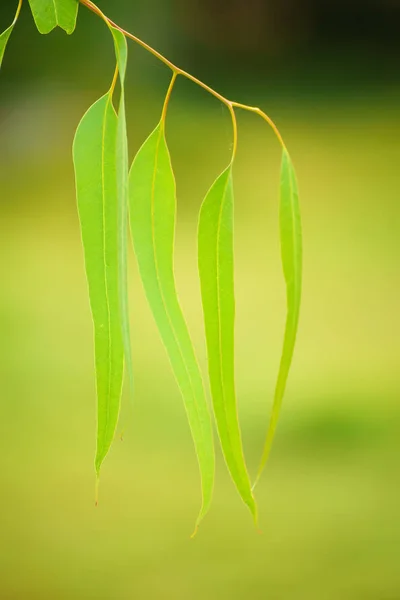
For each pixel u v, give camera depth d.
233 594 1.93
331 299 4.14
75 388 3.08
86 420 2.82
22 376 3.16
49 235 5.02
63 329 3.64
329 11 9.06
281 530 2.18
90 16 6.56
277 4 8.84
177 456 2.57
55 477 2.44
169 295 0.85
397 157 6.75
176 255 4.73
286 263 0.82
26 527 2.18
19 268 4.45
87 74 6.57
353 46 9.07
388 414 2.80
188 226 5.35
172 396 2.95
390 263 4.68
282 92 8.37
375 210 5.60
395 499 2.30
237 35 8.67
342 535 2.16
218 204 0.84
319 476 2.43
